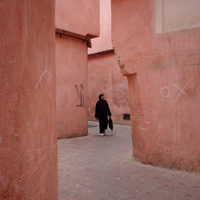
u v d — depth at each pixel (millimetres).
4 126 1221
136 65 4898
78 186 3729
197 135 4152
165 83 4484
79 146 6898
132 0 4965
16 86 1264
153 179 3945
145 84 4758
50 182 2080
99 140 7910
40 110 1734
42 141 1791
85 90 9047
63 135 8211
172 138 4418
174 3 4398
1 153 1213
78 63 8750
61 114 8156
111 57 13008
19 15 1296
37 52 1657
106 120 8938
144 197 3250
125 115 12156
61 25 7992
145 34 4738
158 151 4613
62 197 3307
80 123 8781
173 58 4383
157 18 4574
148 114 4734
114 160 5254
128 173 4301
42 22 1810
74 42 8602
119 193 3418
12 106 1249
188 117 4238
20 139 1314
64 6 8086
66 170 4574
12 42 1249
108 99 13250
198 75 4133
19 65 1282
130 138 8242
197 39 4137
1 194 1214
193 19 4191
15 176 1295
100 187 3668
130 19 5004
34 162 1567
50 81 2107
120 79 12430
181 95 4305
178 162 4352
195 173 4145
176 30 4355
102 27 13945
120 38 5203
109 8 13469
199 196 3232
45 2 1922
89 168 4684
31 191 1492
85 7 8867
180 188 3527
